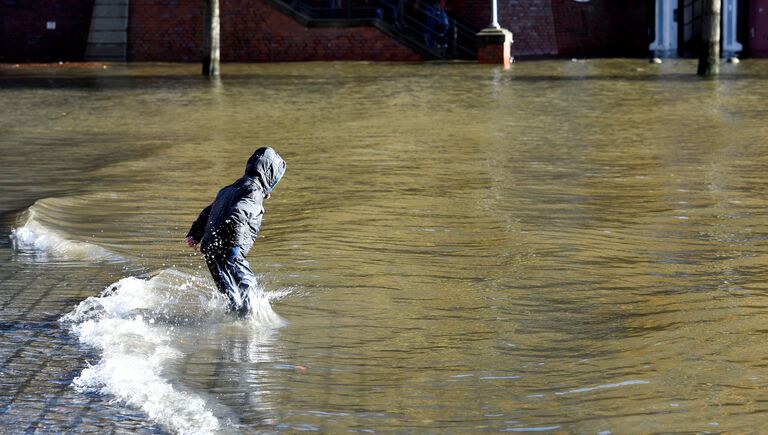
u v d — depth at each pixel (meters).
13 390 7.22
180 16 47.22
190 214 13.23
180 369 7.68
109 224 12.63
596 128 21.05
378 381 7.46
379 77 35.16
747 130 19.92
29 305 9.28
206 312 9.10
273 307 9.27
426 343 8.30
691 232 11.91
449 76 35.19
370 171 16.19
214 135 20.86
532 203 13.66
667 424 6.59
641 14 53.94
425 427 6.63
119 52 47.34
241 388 7.31
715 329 8.41
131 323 8.72
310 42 46.09
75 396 7.12
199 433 6.51
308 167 16.64
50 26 47.62
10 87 32.78
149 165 17.06
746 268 10.32
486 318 8.92
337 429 6.61
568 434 6.48
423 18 48.12
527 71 37.12
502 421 6.71
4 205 13.95
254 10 46.31
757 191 14.16
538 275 10.23
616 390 7.18
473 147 18.69
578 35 52.56
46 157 18.19
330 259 10.88
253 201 8.99
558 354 7.97
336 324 8.80
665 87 29.58
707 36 33.25
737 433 6.43
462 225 12.41
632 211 13.10
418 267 10.57
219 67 38.78
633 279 10.03
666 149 18.02
